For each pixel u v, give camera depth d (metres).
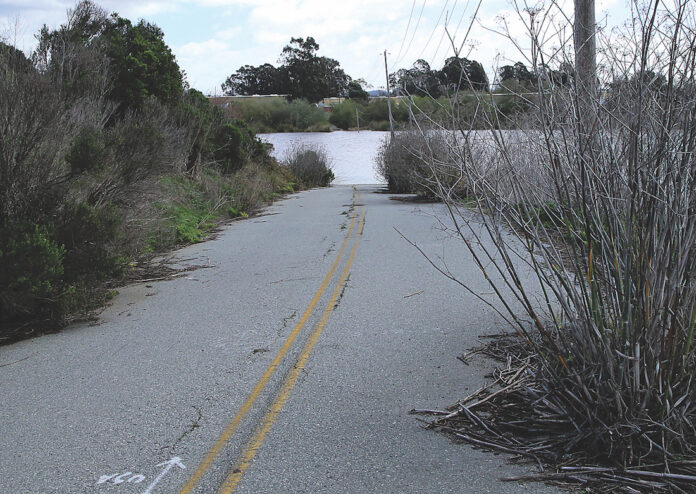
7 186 8.71
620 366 3.80
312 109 92.56
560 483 3.61
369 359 5.98
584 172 4.12
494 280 8.97
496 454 4.01
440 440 4.25
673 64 3.84
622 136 4.19
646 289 3.77
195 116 23.44
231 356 6.35
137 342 7.06
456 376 5.36
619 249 4.04
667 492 3.43
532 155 4.81
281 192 32.81
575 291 4.18
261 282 9.95
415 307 7.80
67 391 5.62
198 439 4.50
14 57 10.50
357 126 85.44
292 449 4.27
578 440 3.89
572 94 4.29
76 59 15.05
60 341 7.33
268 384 5.51
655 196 3.82
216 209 20.34
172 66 22.70
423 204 21.67
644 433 3.70
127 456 4.30
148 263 11.88
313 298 8.65
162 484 3.91
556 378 4.19
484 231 13.47
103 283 9.32
